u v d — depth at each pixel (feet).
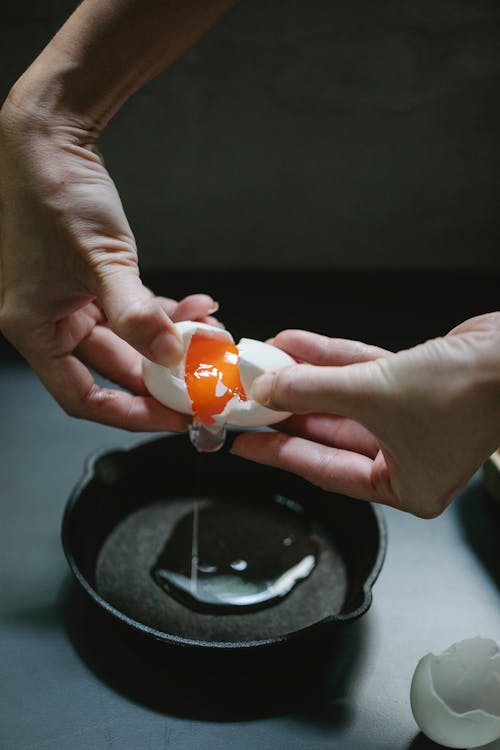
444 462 1.84
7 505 2.29
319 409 1.85
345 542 2.19
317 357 2.22
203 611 2.06
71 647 2.02
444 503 1.92
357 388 1.79
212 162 2.83
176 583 2.11
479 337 1.79
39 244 1.98
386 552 2.11
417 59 2.68
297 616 2.06
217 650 1.83
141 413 2.15
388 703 1.95
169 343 1.90
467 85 2.71
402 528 2.27
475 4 2.59
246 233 2.96
